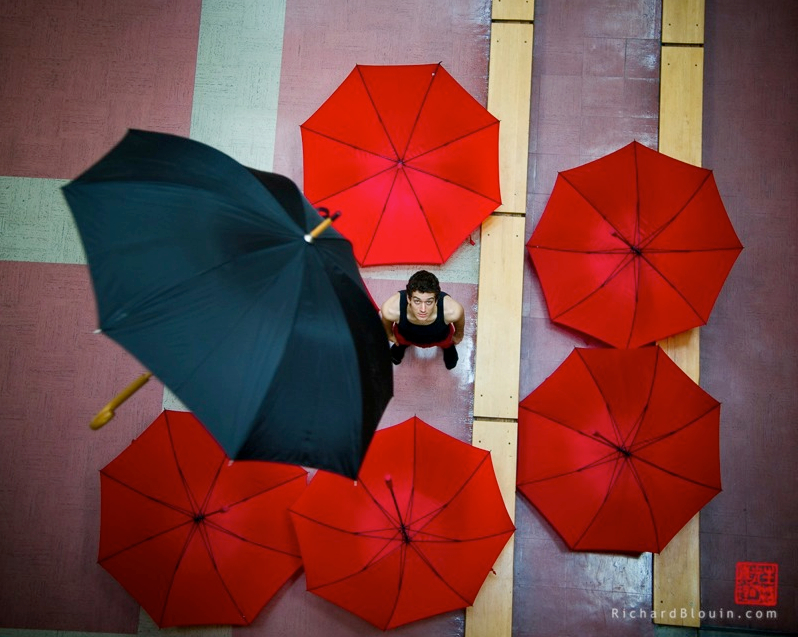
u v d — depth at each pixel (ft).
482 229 15.51
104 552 13.37
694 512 13.80
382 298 15.61
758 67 16.47
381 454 13.52
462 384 15.33
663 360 14.19
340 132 14.70
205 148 9.90
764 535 15.07
